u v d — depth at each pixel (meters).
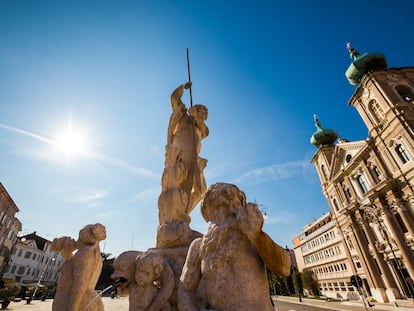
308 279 40.84
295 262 53.38
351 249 29.62
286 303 30.31
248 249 1.52
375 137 25.17
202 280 1.54
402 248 21.25
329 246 39.12
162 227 2.92
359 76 29.31
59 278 2.30
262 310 1.36
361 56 29.00
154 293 1.90
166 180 3.66
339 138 35.12
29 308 17.39
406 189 21.88
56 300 2.17
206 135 4.55
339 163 31.62
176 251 2.52
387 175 23.72
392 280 22.83
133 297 1.89
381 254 24.28
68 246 2.53
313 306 24.45
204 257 1.54
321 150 36.34
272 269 1.43
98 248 2.38
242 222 1.39
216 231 1.53
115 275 1.98
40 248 45.03
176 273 2.19
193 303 1.53
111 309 15.82
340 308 21.48
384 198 24.09
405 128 22.09
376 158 24.89
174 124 4.32
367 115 26.66
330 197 33.56
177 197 3.33
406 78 25.92
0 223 29.44
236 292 1.39
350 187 28.84
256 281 1.45
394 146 23.27
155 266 1.90
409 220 21.12
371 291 25.19
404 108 22.98
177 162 3.83
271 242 1.37
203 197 1.75
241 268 1.45
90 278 2.20
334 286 37.44
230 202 1.63
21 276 37.81
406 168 21.77
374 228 25.30
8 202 30.48
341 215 30.67
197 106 4.51
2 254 31.39
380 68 27.94
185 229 2.88
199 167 4.09
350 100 28.77
